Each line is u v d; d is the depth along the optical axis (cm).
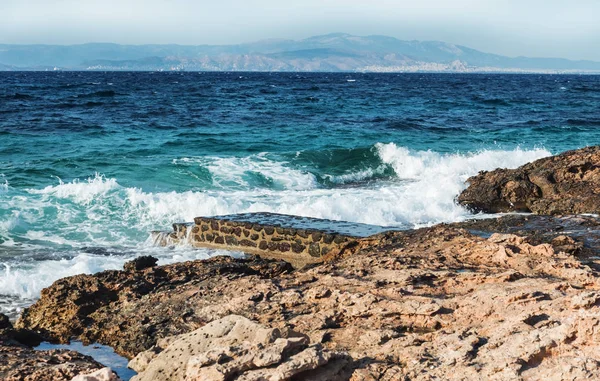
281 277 878
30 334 796
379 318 684
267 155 2322
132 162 2142
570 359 502
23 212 1412
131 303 852
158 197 1536
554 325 566
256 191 1831
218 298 820
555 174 1700
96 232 1371
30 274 1064
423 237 1035
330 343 632
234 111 4116
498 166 2230
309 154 2323
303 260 1174
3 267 1109
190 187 1859
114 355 764
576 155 1730
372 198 1664
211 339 589
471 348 554
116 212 1483
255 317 733
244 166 2130
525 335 546
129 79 12144
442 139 3002
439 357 554
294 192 1809
